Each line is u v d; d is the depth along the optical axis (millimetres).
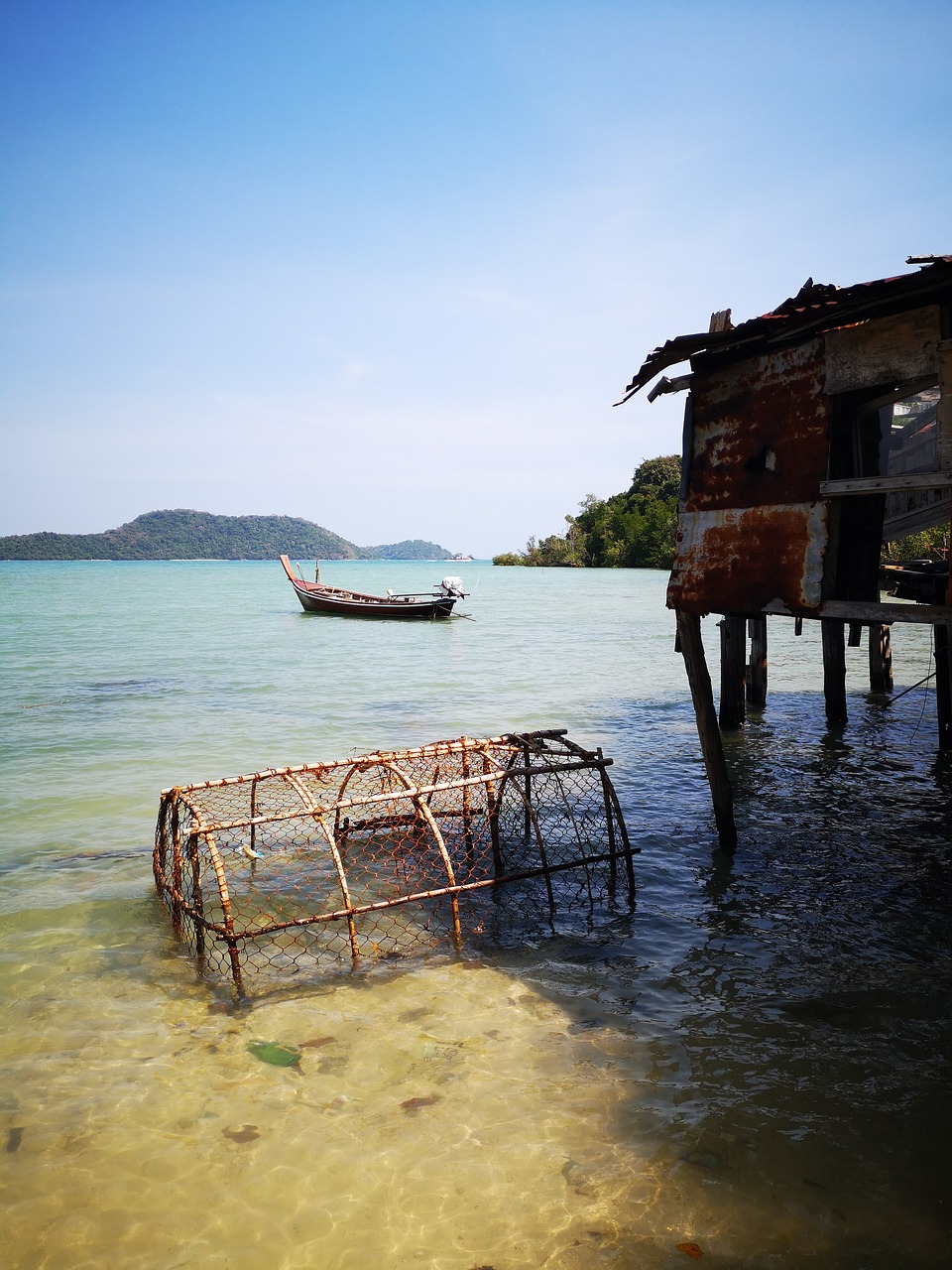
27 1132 4836
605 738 14703
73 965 6836
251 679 22406
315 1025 5945
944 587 12703
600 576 101750
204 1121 4934
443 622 40750
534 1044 5660
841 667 15133
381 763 7945
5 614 46188
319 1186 4418
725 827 9211
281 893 8250
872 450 8727
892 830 9758
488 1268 3883
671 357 8312
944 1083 5109
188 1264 3939
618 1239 4016
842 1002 6082
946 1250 3893
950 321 6453
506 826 10055
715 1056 5465
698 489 8875
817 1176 4375
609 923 7551
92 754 13945
